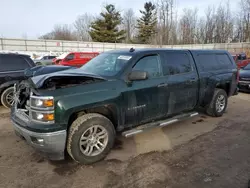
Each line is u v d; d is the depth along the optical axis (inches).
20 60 242.7
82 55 673.0
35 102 105.1
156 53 148.8
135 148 138.3
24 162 121.0
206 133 164.7
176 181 102.4
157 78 144.6
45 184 101.1
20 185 100.4
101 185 100.0
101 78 124.0
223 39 1782.7
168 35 1768.0
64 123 106.2
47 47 1373.0
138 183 101.1
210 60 193.5
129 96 129.0
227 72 205.0
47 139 103.1
